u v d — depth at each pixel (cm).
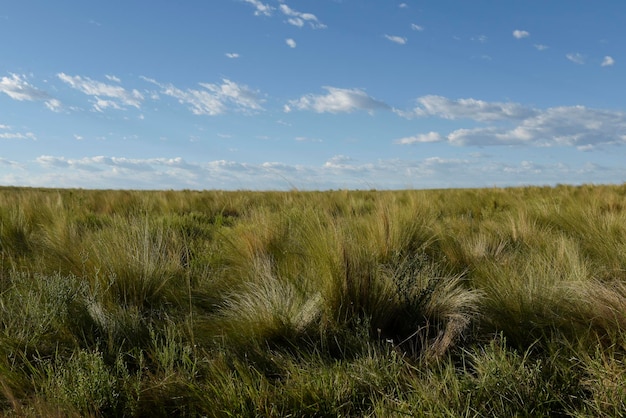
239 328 331
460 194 1326
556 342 285
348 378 256
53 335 318
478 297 370
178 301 407
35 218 831
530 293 343
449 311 347
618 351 273
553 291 349
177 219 786
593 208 750
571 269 429
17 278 421
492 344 263
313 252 430
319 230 496
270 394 245
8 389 247
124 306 382
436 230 634
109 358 290
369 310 338
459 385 241
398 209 700
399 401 235
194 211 1133
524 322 316
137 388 242
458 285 433
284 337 321
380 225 555
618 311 299
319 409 235
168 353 283
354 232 563
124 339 310
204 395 243
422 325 336
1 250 611
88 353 283
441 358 287
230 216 1055
